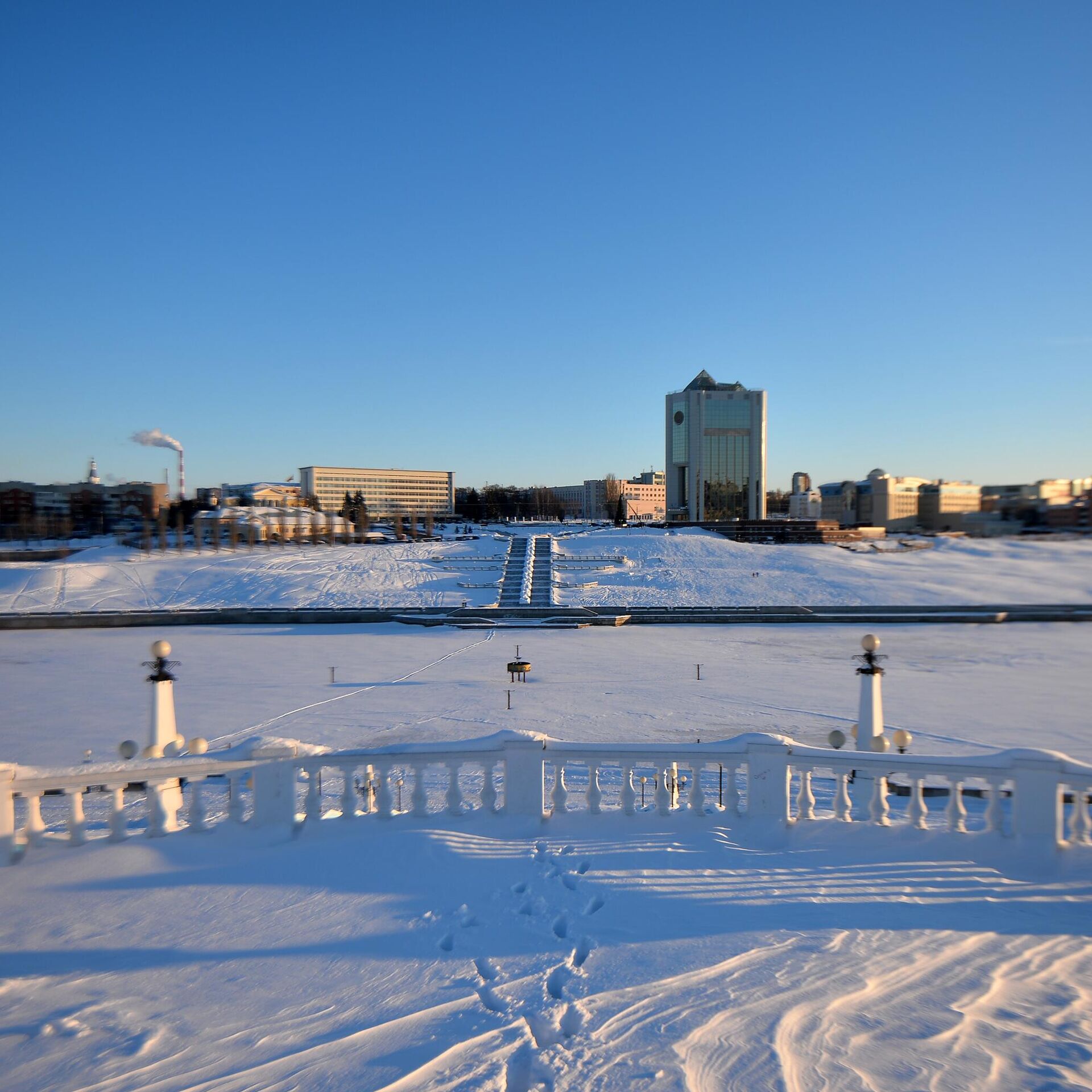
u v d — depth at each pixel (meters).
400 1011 4.93
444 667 36.38
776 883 6.81
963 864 7.32
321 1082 4.24
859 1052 4.46
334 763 7.94
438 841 7.38
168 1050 4.57
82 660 39.19
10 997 5.18
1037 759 7.44
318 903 6.44
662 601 60.28
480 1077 4.23
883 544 87.31
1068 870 7.17
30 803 7.35
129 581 66.00
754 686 30.44
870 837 7.74
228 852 7.37
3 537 120.62
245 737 21.91
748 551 78.62
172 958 5.64
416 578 67.81
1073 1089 4.11
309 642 46.38
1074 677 32.09
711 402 141.50
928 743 20.86
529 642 45.84
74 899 6.53
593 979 5.26
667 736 21.98
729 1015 4.83
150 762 7.61
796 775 17.02
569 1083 4.18
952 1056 4.42
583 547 80.12
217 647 43.81
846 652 40.34
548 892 6.60
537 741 8.09
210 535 93.12
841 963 5.48
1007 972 5.41
